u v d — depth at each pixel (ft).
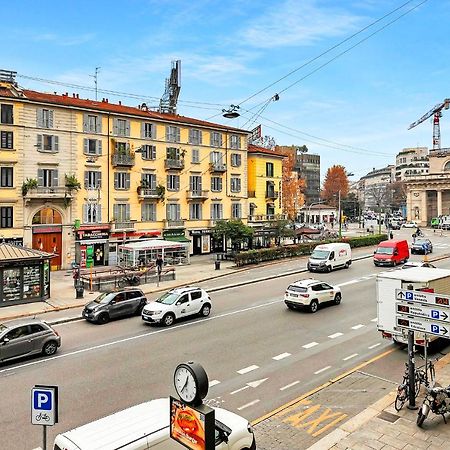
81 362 52.54
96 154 137.69
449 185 331.57
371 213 503.20
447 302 34.24
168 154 153.79
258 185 189.57
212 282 109.70
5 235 121.90
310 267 121.29
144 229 148.77
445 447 31.68
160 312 67.97
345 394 41.78
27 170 125.39
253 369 48.98
